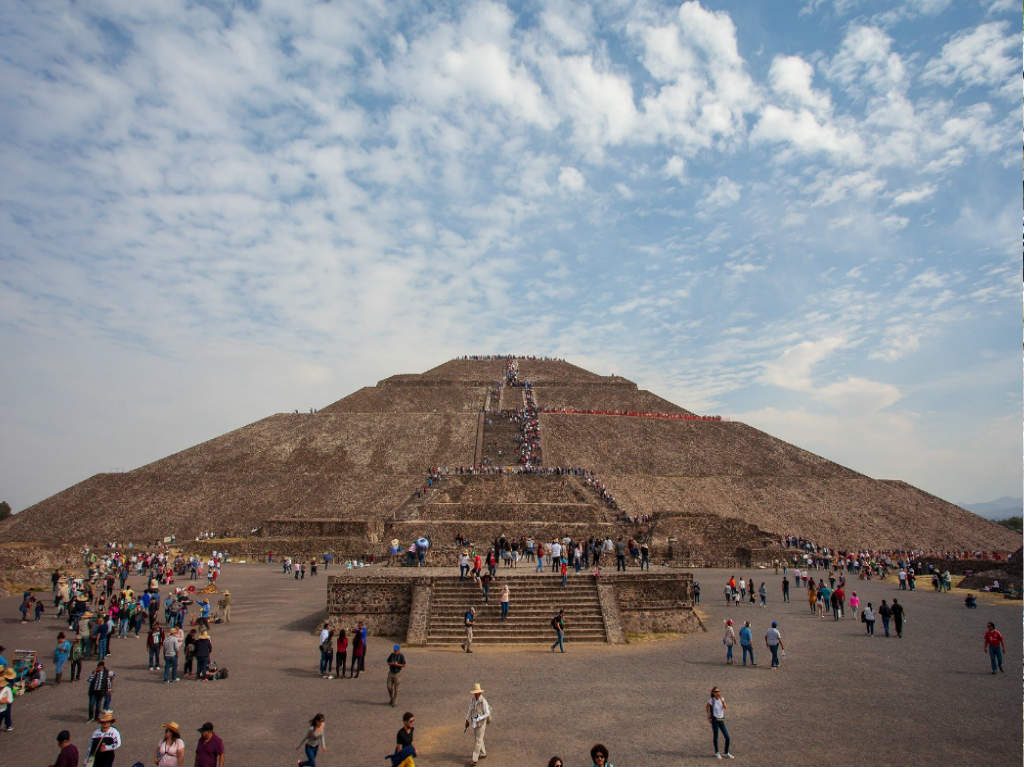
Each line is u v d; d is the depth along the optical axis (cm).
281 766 1275
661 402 9844
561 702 1667
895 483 7225
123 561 4372
